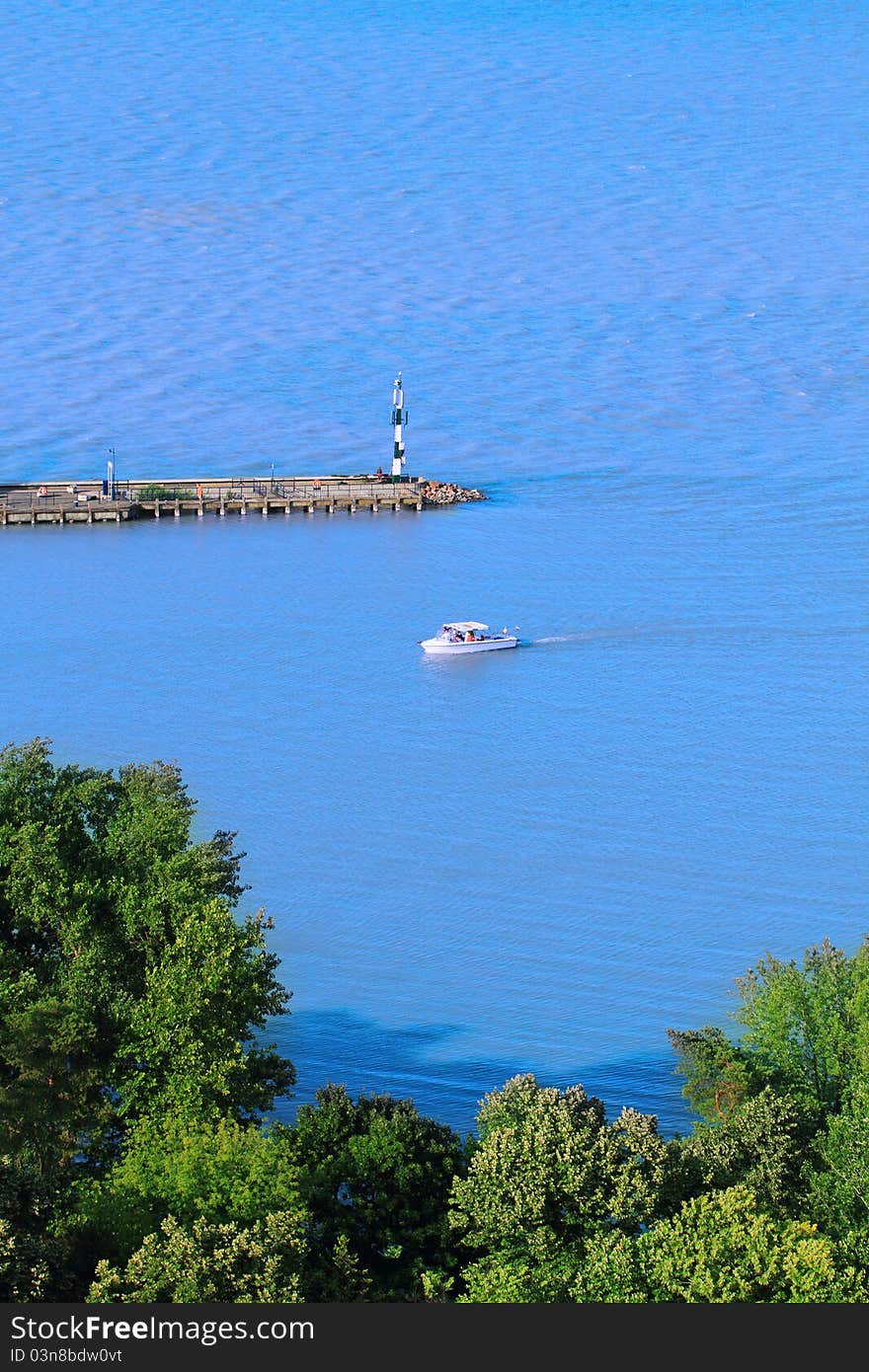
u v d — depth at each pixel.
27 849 176.75
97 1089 165.50
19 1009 163.62
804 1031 184.25
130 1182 147.25
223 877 185.62
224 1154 146.62
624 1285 133.00
